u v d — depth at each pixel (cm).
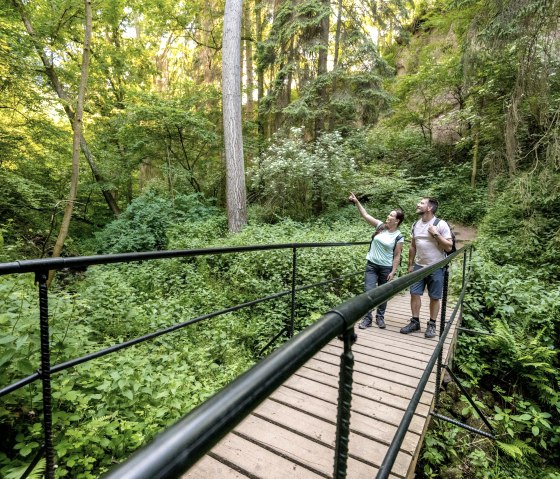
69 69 1077
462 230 986
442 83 1212
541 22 604
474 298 551
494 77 769
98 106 1285
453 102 1366
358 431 216
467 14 981
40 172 966
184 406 246
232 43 927
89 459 184
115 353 290
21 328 205
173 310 430
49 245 845
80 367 237
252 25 1589
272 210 1035
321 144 1081
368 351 337
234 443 199
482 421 381
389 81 1336
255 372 40
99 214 1283
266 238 718
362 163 1183
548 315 492
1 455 187
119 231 930
